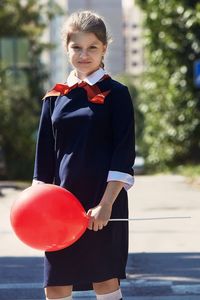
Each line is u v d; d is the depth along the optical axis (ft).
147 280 29.89
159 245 38.17
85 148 17.07
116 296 17.46
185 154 115.34
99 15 18.13
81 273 16.92
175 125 113.50
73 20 17.43
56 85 17.67
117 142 17.04
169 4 105.09
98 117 17.07
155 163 118.93
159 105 114.93
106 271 16.98
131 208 56.03
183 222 46.57
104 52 17.65
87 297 26.86
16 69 135.13
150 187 76.89
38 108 140.87
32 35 189.16
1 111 133.49
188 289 28.27
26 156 136.98
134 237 40.78
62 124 17.30
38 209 16.21
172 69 108.99
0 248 37.91
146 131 120.78
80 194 17.10
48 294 17.26
